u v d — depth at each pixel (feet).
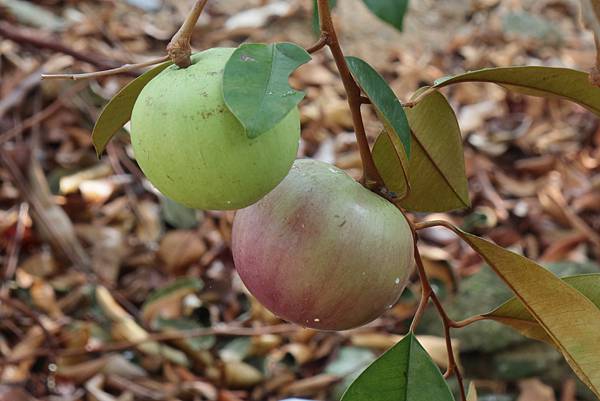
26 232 6.65
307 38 9.78
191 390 5.96
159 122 2.64
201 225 7.06
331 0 3.70
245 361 6.21
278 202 2.86
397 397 2.97
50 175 7.18
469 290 6.50
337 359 6.25
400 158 2.89
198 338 6.11
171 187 2.68
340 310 2.87
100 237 6.83
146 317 6.17
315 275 2.83
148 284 6.74
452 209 3.28
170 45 2.68
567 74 3.06
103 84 7.93
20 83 7.55
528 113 9.39
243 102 2.58
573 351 3.01
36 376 5.89
